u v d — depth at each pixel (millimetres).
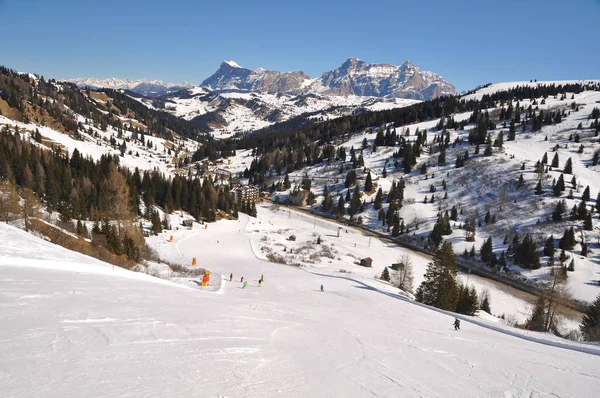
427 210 124875
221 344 13930
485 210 116000
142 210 98750
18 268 22625
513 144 163125
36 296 16016
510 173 130750
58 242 42562
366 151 193250
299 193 157625
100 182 88125
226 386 9977
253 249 86062
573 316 63781
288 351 14930
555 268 81688
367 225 128750
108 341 11914
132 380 9195
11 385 7918
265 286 46906
